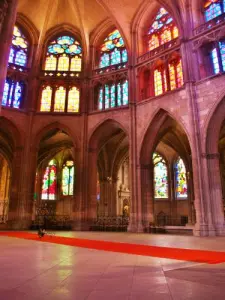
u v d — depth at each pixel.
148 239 17.00
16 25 34.69
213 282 5.17
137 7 32.84
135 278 5.52
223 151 40.16
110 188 42.72
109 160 43.25
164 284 5.00
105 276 5.71
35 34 35.22
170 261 7.91
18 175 29.58
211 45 26.12
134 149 28.33
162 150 45.81
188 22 27.33
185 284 5.00
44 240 15.67
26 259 8.05
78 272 6.13
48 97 33.53
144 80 31.06
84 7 34.00
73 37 37.25
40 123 31.80
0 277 5.55
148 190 27.39
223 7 26.28
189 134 24.14
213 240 16.33
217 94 23.25
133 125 29.02
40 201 44.06
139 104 29.39
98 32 35.97
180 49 26.97
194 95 24.69
